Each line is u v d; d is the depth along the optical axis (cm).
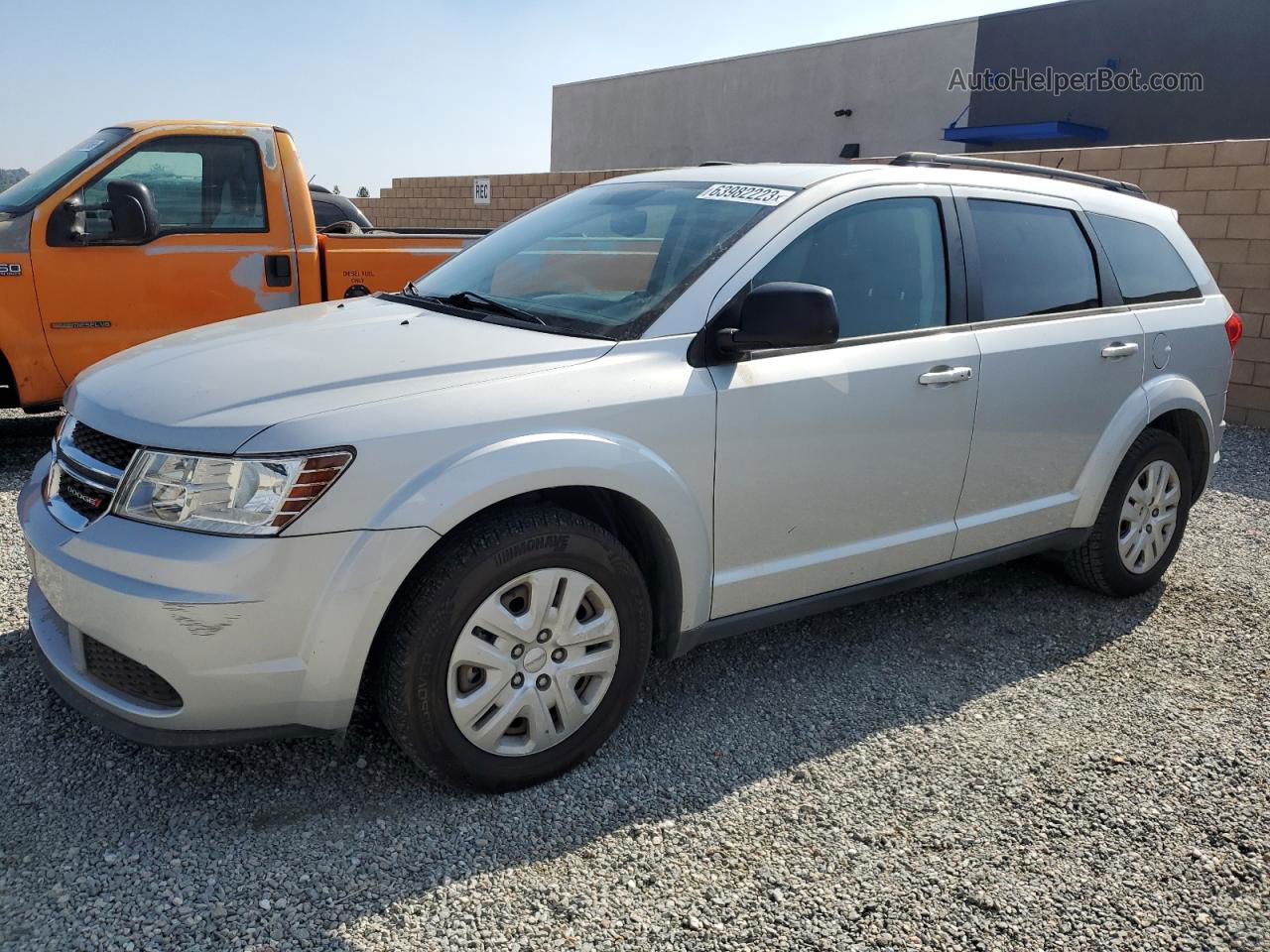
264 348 307
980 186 401
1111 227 452
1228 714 360
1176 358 461
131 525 256
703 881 260
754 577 332
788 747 326
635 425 294
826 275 345
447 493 261
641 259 343
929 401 362
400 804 285
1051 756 328
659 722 338
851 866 268
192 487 250
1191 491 483
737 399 314
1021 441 400
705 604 323
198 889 247
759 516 328
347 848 265
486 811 284
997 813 295
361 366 284
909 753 326
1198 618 449
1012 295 400
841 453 342
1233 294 875
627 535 320
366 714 329
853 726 342
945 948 241
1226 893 265
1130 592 467
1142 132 2100
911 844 279
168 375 291
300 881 252
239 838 267
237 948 229
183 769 296
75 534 265
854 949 239
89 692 267
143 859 257
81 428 287
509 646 282
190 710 253
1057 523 428
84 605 258
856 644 407
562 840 273
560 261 364
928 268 375
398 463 258
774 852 272
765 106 2792
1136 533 459
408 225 1862
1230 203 866
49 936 229
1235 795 309
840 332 347
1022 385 392
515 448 271
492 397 276
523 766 291
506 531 273
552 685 292
